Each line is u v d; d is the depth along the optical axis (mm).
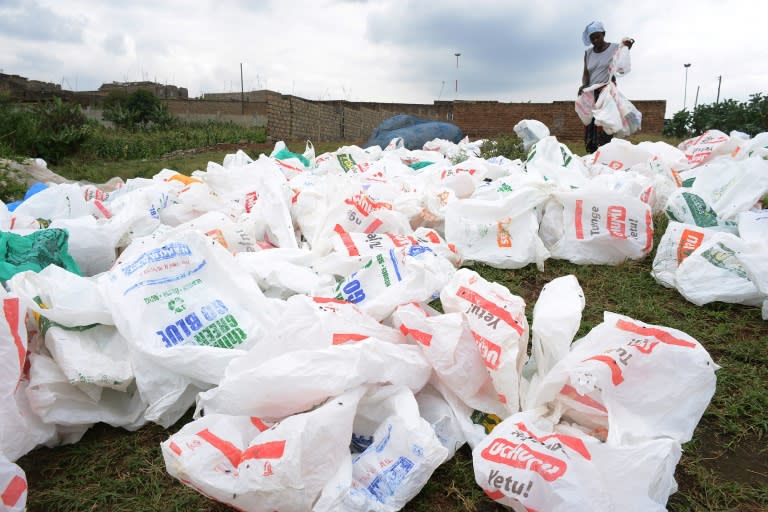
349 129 18703
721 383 1850
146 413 1611
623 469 1206
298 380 1385
